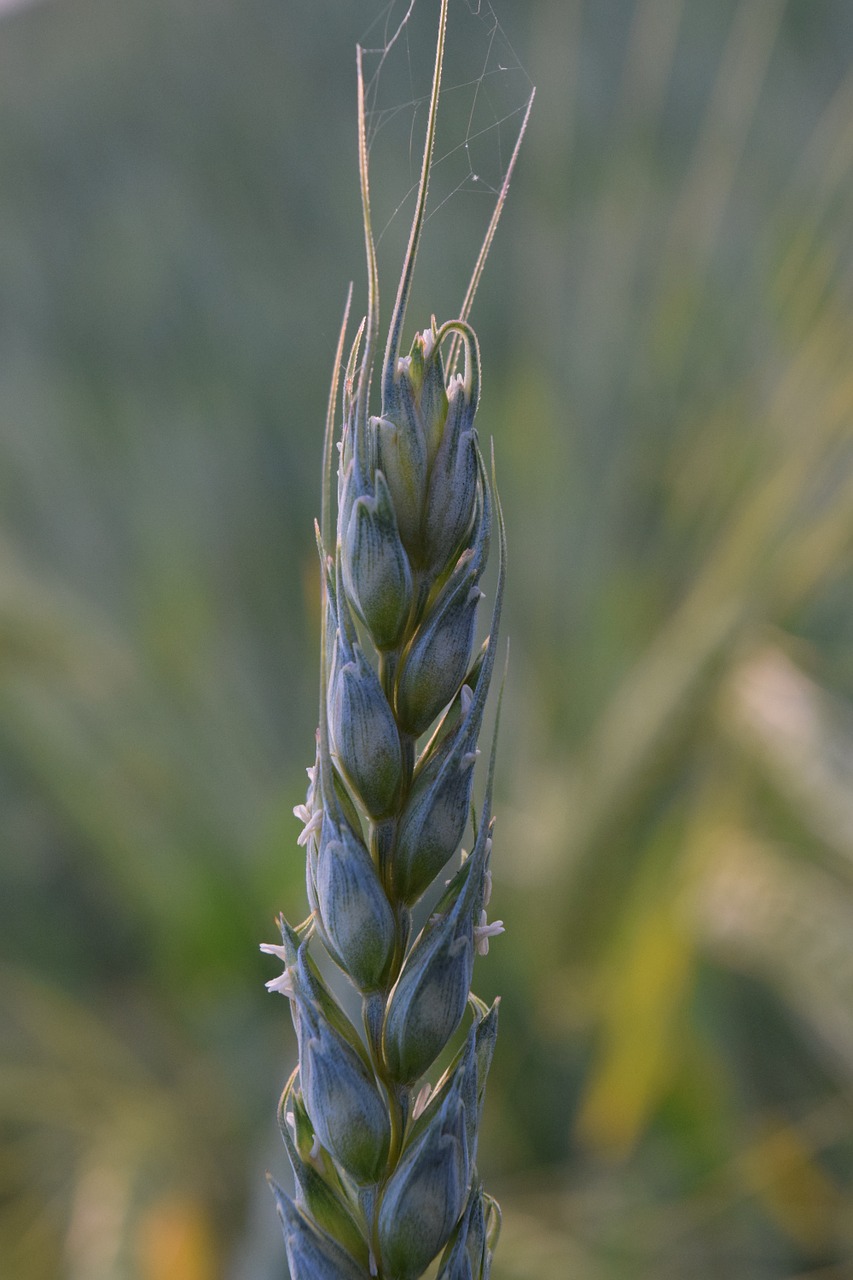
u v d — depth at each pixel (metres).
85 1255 0.41
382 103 0.72
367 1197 0.20
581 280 0.57
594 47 0.68
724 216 0.56
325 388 0.64
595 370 0.54
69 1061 0.48
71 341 0.67
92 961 0.53
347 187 0.69
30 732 0.51
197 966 0.48
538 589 0.50
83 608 0.48
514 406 0.53
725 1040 0.46
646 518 0.49
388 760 0.20
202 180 0.74
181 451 0.60
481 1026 0.20
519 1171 0.46
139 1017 0.50
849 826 0.36
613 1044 0.42
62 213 0.74
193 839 0.48
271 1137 0.40
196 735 0.49
